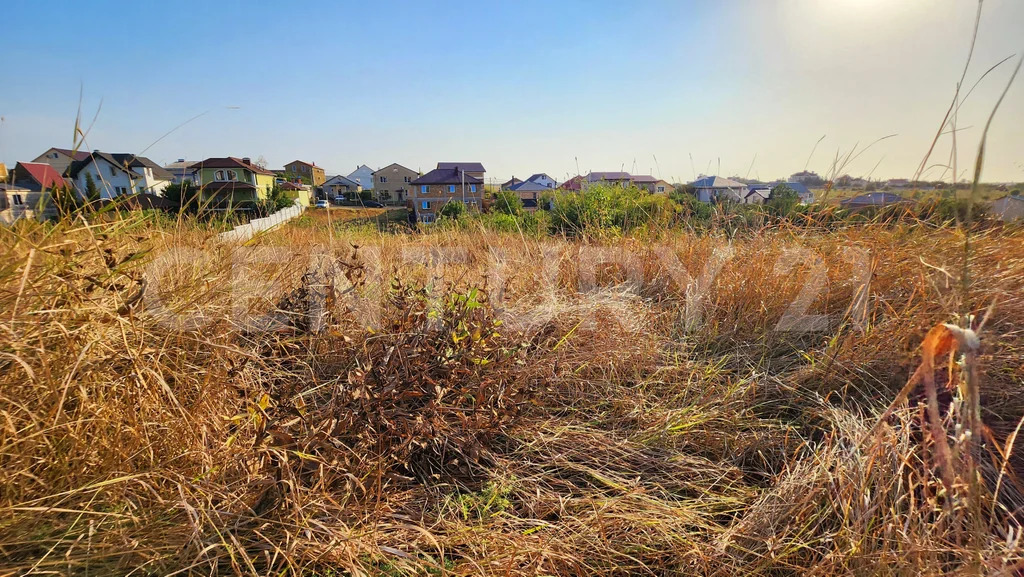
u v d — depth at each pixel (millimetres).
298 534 1439
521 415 2199
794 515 1591
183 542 1345
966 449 1199
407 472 1889
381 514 1587
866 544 1390
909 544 1277
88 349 1506
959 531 1268
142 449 1496
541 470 1972
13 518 1236
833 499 1585
